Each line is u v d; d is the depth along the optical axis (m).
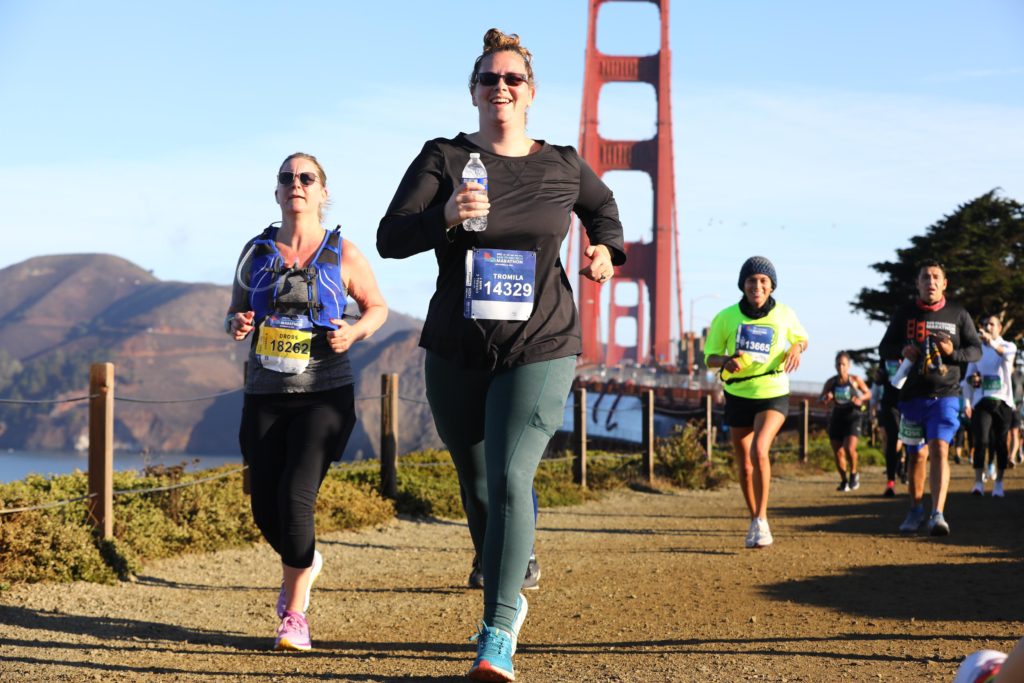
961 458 22.05
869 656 3.98
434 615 5.20
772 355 7.67
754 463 7.73
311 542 4.41
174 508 7.37
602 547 8.22
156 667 3.91
